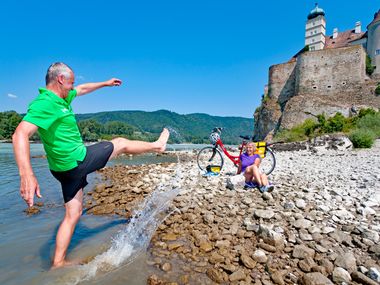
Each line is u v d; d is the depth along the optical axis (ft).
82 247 11.12
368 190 17.88
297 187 19.60
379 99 123.85
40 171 36.06
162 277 8.85
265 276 8.85
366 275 8.59
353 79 132.46
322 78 139.33
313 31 177.17
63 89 9.05
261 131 156.76
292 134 97.30
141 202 17.71
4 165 41.50
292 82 152.97
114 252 10.55
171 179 25.26
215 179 23.84
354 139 57.41
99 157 9.80
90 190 23.02
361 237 11.05
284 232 11.70
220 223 12.99
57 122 8.64
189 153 90.58
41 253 10.61
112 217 15.23
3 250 10.86
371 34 143.13
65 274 9.02
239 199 16.80
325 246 10.39
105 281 8.64
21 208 16.99
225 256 9.98
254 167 18.97
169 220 13.57
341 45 169.58
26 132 7.86
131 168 38.86
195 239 11.53
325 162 35.65
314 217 13.19
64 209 16.87
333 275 8.52
